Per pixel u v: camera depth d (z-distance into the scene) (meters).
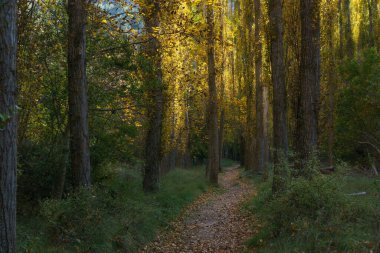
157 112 13.82
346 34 28.45
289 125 15.82
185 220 11.62
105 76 10.92
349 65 15.30
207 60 20.39
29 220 7.44
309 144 9.56
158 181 13.91
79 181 8.21
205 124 29.00
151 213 10.38
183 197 14.72
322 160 19.94
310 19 9.84
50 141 9.95
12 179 4.32
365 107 14.70
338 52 26.98
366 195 7.69
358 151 16.58
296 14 12.90
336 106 16.48
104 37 10.52
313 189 6.63
